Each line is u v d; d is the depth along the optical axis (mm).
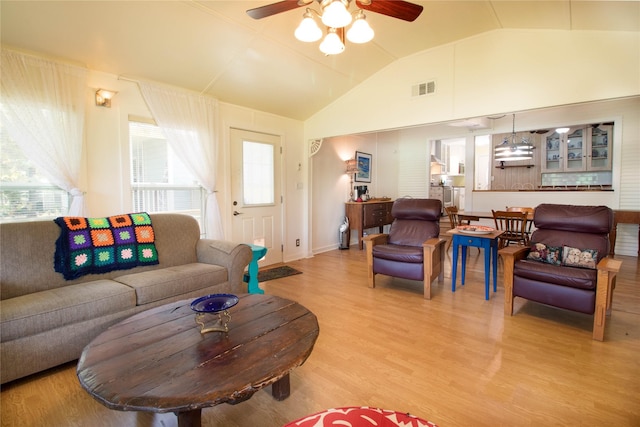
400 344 2307
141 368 1226
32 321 1804
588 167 6391
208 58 3162
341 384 1838
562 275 2500
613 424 1512
